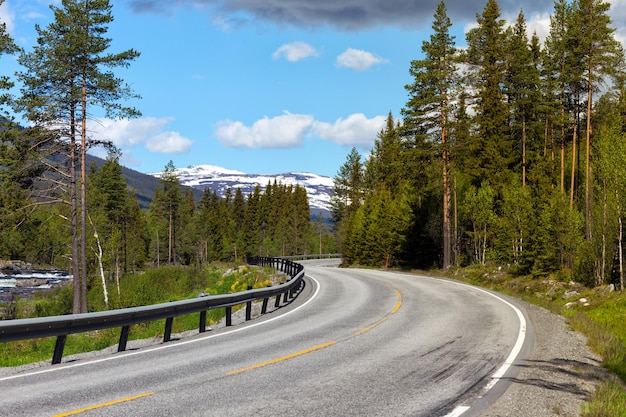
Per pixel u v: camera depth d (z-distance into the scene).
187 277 48.78
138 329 20.83
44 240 81.31
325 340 12.64
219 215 139.62
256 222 138.62
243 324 16.36
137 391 7.88
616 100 50.16
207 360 10.39
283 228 132.62
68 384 8.45
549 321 15.84
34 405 7.11
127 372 9.38
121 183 81.00
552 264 35.44
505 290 27.59
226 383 8.37
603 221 33.16
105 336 19.78
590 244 33.78
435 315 17.22
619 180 32.50
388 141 82.38
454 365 9.71
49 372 9.54
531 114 52.25
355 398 7.43
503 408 6.94
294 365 9.77
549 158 52.28
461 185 57.16
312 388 8.02
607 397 7.23
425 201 59.28
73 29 33.00
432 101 45.22
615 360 10.18
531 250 35.31
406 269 56.34
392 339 12.70
